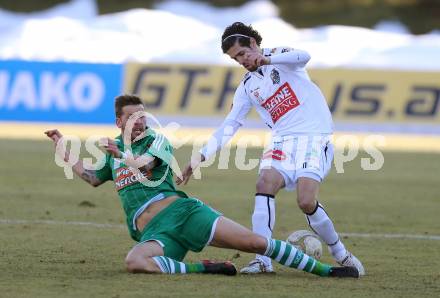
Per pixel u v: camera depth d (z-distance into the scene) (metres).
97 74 85.88
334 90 84.06
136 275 24.22
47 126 86.50
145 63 86.50
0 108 86.81
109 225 35.75
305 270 25.05
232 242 24.59
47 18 103.56
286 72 26.61
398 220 39.19
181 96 86.12
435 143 78.88
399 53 90.12
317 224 25.86
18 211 39.28
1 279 23.84
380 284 24.23
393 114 83.31
